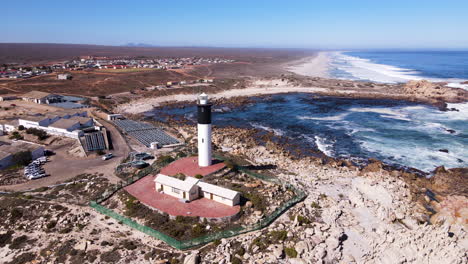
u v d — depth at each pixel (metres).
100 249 32.84
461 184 53.22
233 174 51.28
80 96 141.62
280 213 39.56
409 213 40.19
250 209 39.75
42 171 55.97
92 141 69.44
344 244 32.25
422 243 26.62
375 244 30.70
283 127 95.44
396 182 50.09
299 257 30.28
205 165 52.00
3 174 55.22
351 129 91.25
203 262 30.39
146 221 37.72
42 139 74.06
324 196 45.09
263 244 32.41
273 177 51.91
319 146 77.12
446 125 93.00
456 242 25.70
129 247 32.88
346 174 57.31
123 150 68.50
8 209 42.47
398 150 73.06
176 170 50.38
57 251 32.72
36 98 120.12
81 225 37.34
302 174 56.44
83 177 53.53
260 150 70.31
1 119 92.69
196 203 40.81
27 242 34.88
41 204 43.12
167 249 32.78
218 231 35.34
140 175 50.56
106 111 116.94
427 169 62.12
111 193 45.12
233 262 29.91
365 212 39.25
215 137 81.50
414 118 102.31
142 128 86.81
